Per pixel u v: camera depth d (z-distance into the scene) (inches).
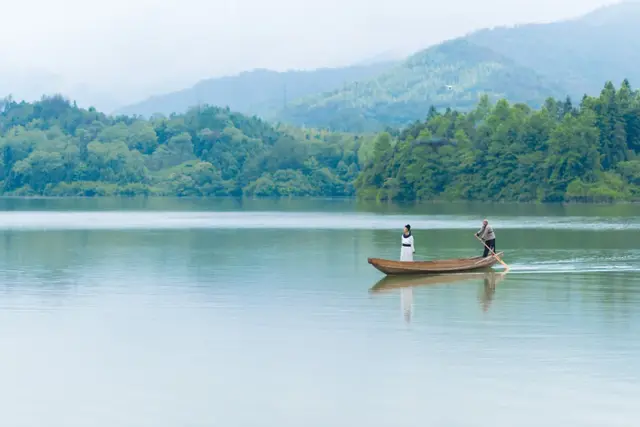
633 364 1084.5
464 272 2124.8
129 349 1198.3
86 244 3198.8
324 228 4399.6
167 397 962.1
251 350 1186.0
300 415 896.9
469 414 892.6
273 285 1891.0
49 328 1357.0
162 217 5994.1
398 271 2064.5
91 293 1768.0
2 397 964.6
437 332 1300.4
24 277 2055.9
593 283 1891.0
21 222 5177.2
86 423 877.2
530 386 988.6
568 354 1142.3
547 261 2406.5
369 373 1053.8
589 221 5032.0
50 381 1027.9
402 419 881.5
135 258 2578.7
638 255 2603.3
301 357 1142.3
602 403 921.5
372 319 1423.5
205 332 1317.7
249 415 898.1
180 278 2036.2
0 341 1254.3
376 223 4958.2
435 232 4008.4
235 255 2691.9
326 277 2052.2
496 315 1450.5
